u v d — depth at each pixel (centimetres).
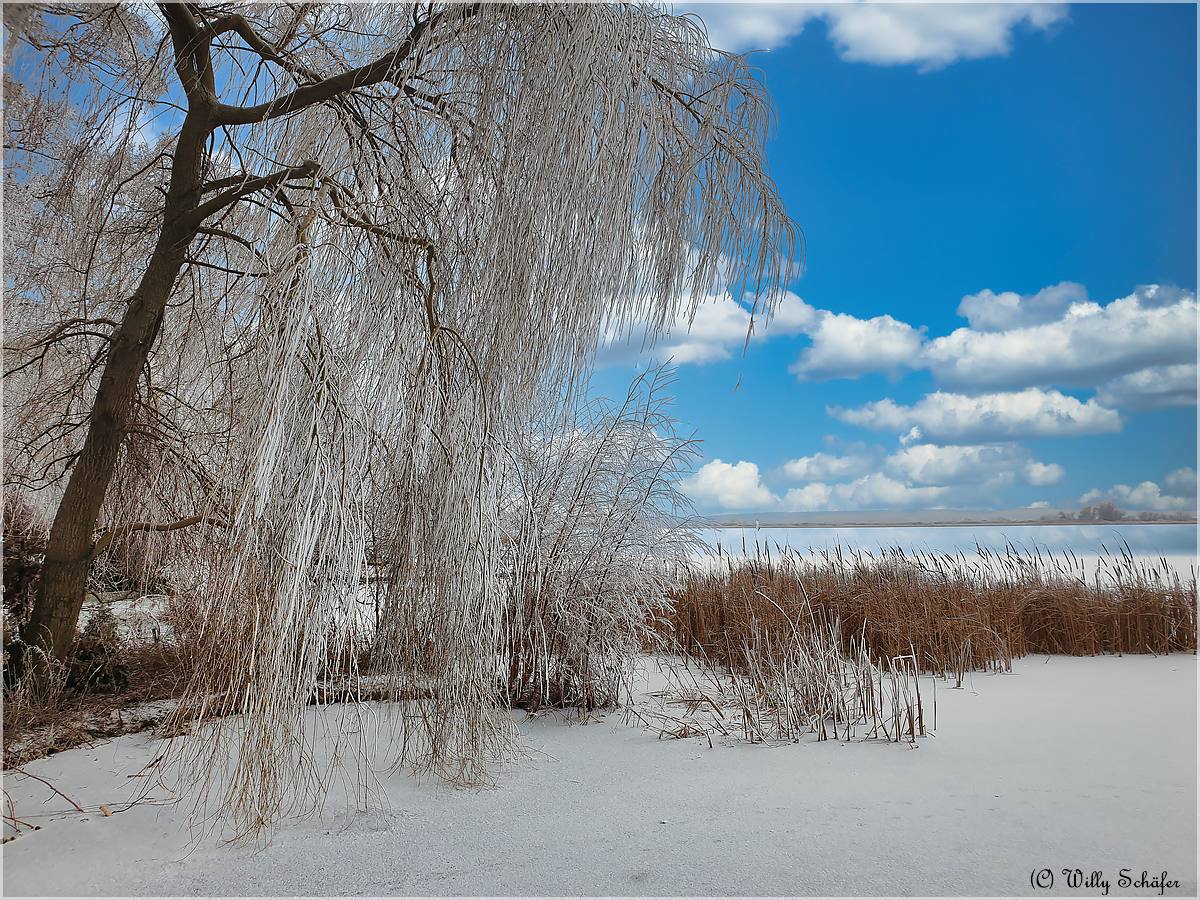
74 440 545
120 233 517
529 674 489
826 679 467
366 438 324
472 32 354
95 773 361
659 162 387
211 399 540
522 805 327
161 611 617
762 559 800
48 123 495
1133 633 715
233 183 448
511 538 477
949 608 674
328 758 375
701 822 305
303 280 295
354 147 392
